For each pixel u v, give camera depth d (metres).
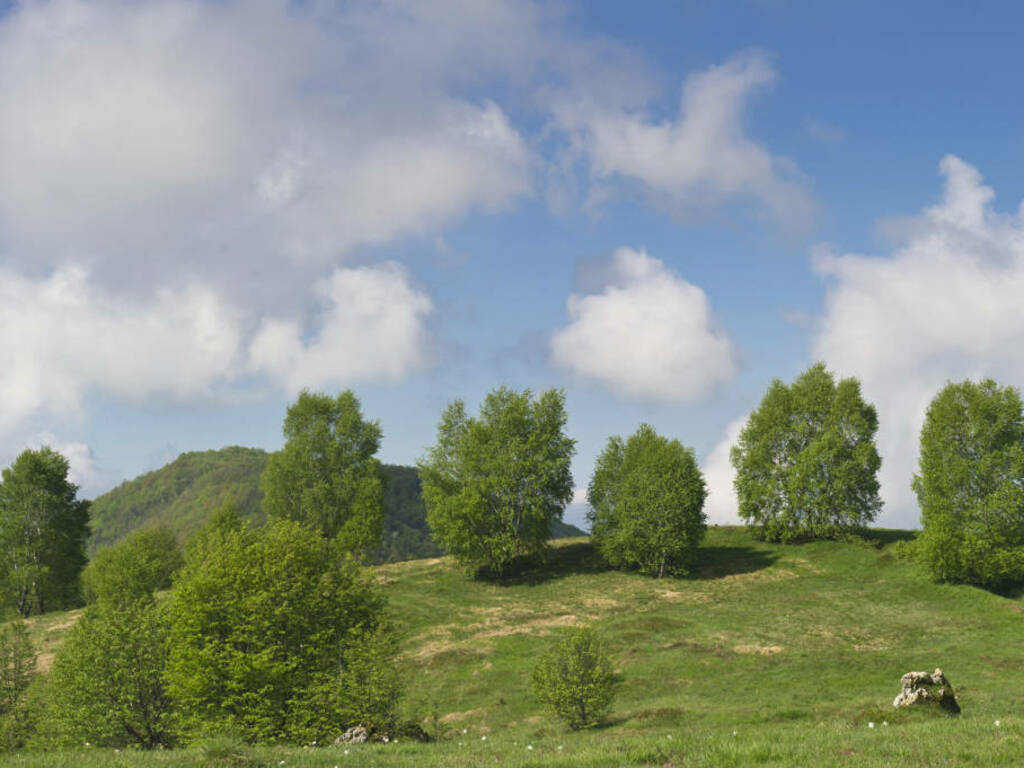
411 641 57.75
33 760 17.17
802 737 17.45
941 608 59.97
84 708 32.41
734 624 56.62
